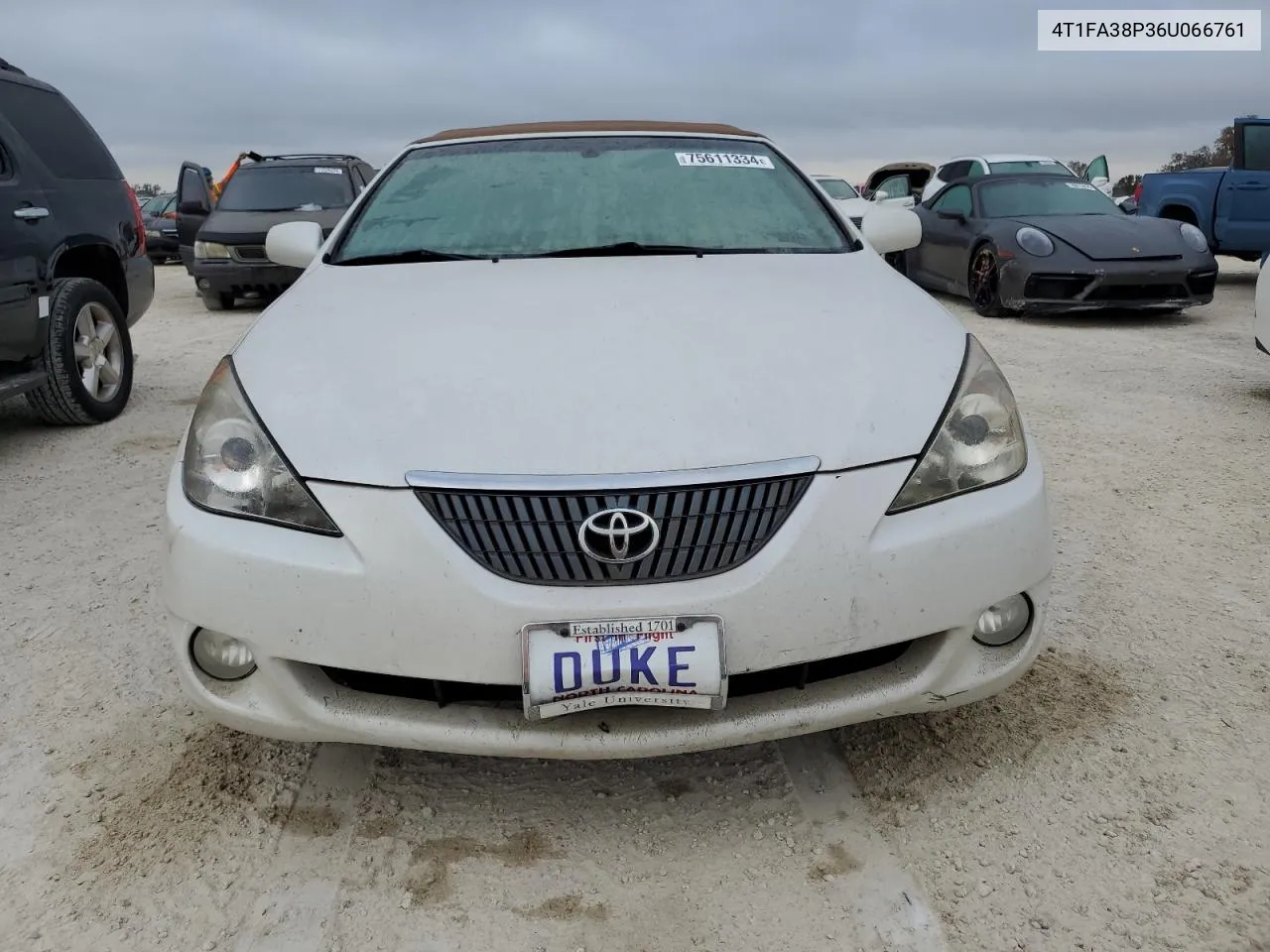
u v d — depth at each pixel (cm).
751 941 163
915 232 315
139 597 293
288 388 189
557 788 204
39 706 234
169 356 706
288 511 173
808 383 186
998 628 187
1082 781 200
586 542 164
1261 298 471
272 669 174
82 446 456
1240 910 165
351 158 1131
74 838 189
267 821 194
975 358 205
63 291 468
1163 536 325
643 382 185
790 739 219
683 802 199
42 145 464
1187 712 222
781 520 169
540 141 319
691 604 163
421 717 173
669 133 326
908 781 202
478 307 223
